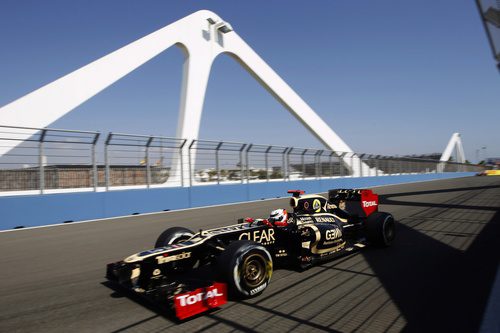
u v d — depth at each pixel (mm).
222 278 3795
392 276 4613
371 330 3078
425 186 27406
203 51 20922
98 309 3715
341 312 3480
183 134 19453
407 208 12430
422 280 4426
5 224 10227
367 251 6102
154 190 13906
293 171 21656
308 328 3145
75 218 11656
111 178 13617
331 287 4227
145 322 3355
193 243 4086
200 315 3482
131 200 13156
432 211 11359
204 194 15789
